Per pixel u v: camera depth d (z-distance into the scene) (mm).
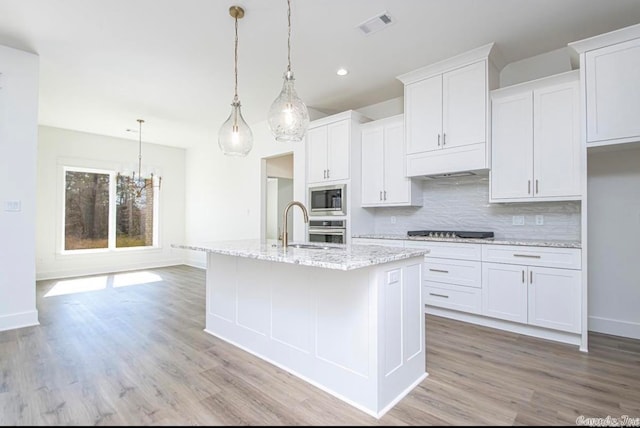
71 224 6164
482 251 3244
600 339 2936
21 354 2590
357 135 4473
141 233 7039
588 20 2768
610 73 2602
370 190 4402
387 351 1950
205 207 7027
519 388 2107
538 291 2918
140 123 5664
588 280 3178
